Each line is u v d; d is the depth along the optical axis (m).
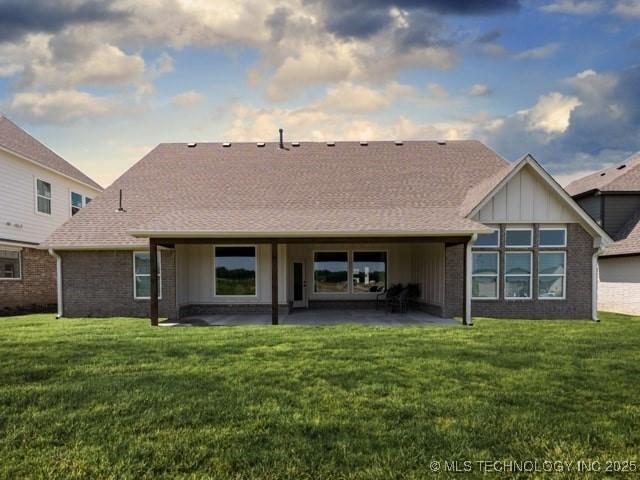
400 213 13.88
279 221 13.06
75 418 4.75
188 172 17.33
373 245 17.20
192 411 4.93
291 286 17.03
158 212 14.87
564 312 13.79
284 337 9.38
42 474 3.63
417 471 3.67
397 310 16.11
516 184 13.78
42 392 5.56
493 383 5.96
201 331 10.33
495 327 11.14
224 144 19.66
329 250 17.14
